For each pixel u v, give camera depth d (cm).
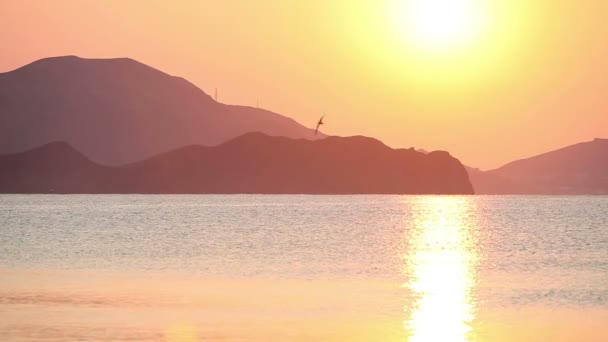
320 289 11419
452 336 8206
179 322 8794
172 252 17262
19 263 14950
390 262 15325
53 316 9094
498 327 8638
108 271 13650
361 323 8794
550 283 12156
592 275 13200
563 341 8025
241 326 8612
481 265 14888
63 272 13450
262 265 14625
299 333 8288
